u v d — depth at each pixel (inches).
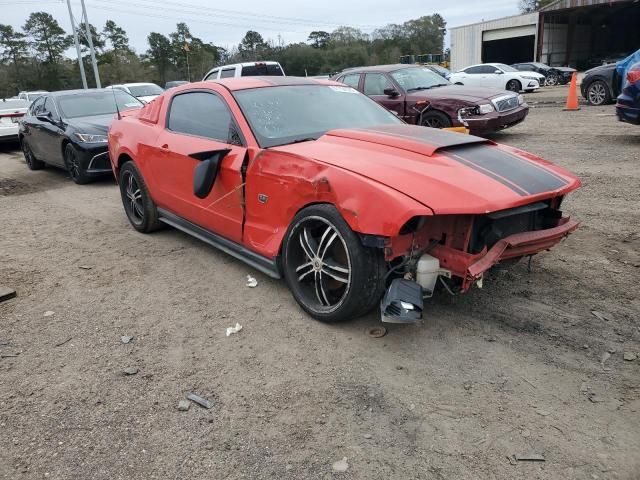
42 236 228.5
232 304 152.1
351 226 117.7
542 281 156.5
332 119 168.4
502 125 392.2
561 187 129.3
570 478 86.0
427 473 88.2
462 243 119.7
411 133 146.8
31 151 414.9
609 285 152.1
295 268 142.5
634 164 292.5
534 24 1606.8
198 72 2878.9
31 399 111.3
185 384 115.0
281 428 100.3
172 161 184.5
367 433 98.0
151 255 195.9
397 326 134.6
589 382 109.8
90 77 2827.3
